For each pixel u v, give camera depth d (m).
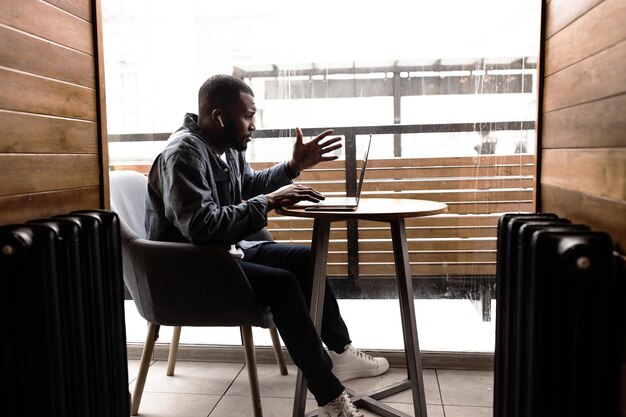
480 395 1.83
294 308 1.50
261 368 2.11
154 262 1.52
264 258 1.89
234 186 1.82
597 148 1.09
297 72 2.55
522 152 2.43
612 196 1.01
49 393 1.13
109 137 2.59
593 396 0.94
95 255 1.28
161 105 2.62
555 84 1.38
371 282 2.75
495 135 2.45
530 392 1.03
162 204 1.66
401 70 2.50
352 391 1.78
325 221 1.59
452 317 2.46
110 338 1.37
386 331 2.32
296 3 2.53
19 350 1.10
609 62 1.03
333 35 2.52
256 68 2.58
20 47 1.24
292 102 2.55
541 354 1.02
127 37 2.57
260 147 2.55
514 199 2.47
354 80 2.53
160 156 1.64
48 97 1.36
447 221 2.59
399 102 2.52
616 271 0.99
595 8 1.11
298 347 1.50
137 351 2.20
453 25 2.45
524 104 2.40
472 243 2.56
